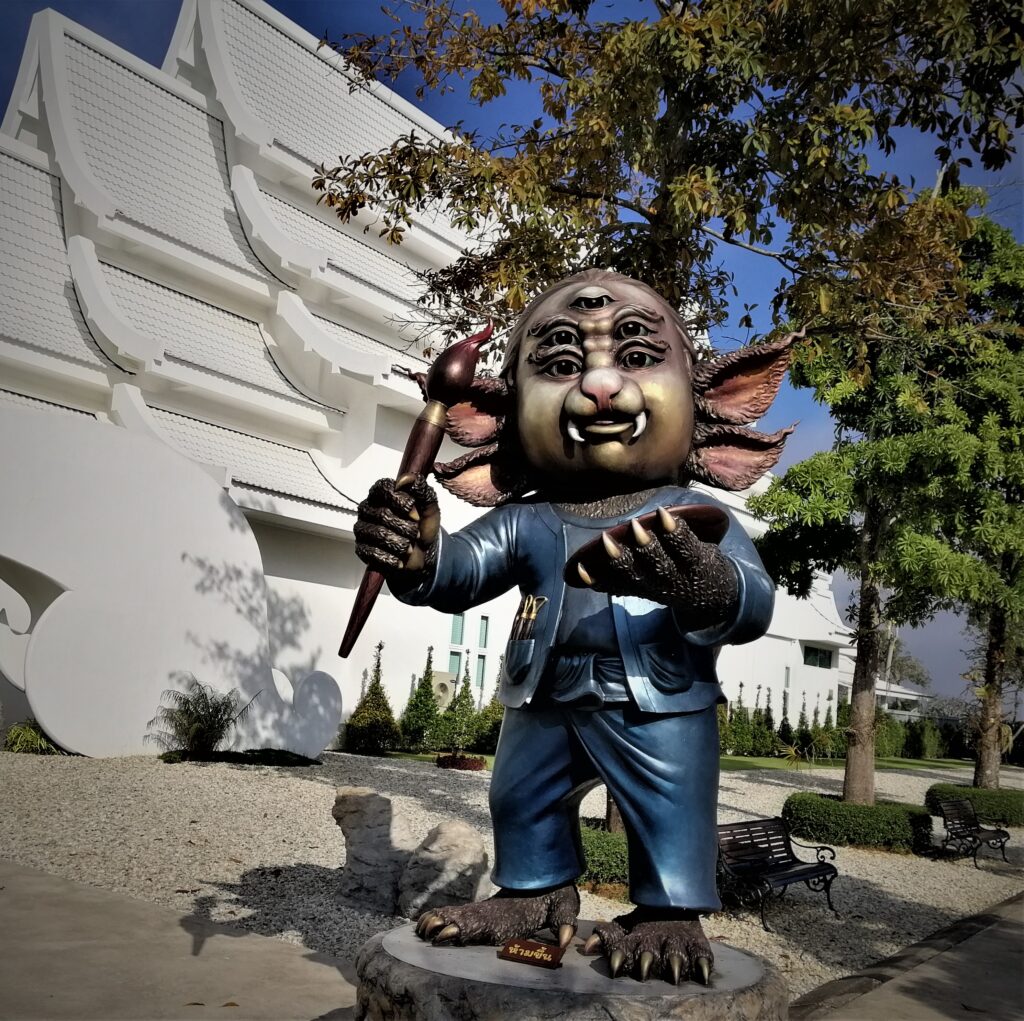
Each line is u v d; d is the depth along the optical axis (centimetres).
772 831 891
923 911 914
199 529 1466
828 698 3641
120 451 1384
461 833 696
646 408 328
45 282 1608
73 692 1307
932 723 3788
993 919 877
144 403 1614
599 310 338
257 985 530
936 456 1065
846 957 731
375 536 291
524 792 334
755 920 828
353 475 1864
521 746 337
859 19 742
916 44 792
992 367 1152
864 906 912
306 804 1093
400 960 303
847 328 910
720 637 292
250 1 1873
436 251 2062
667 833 313
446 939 322
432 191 921
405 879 678
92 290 1583
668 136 835
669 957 294
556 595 329
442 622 2098
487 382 362
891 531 1149
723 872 820
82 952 566
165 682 1401
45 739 1318
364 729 1838
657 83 779
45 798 1008
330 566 1908
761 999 294
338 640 1900
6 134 1742
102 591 1347
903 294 877
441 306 1226
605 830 945
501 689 346
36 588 1450
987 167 806
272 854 856
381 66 925
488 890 675
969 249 1259
